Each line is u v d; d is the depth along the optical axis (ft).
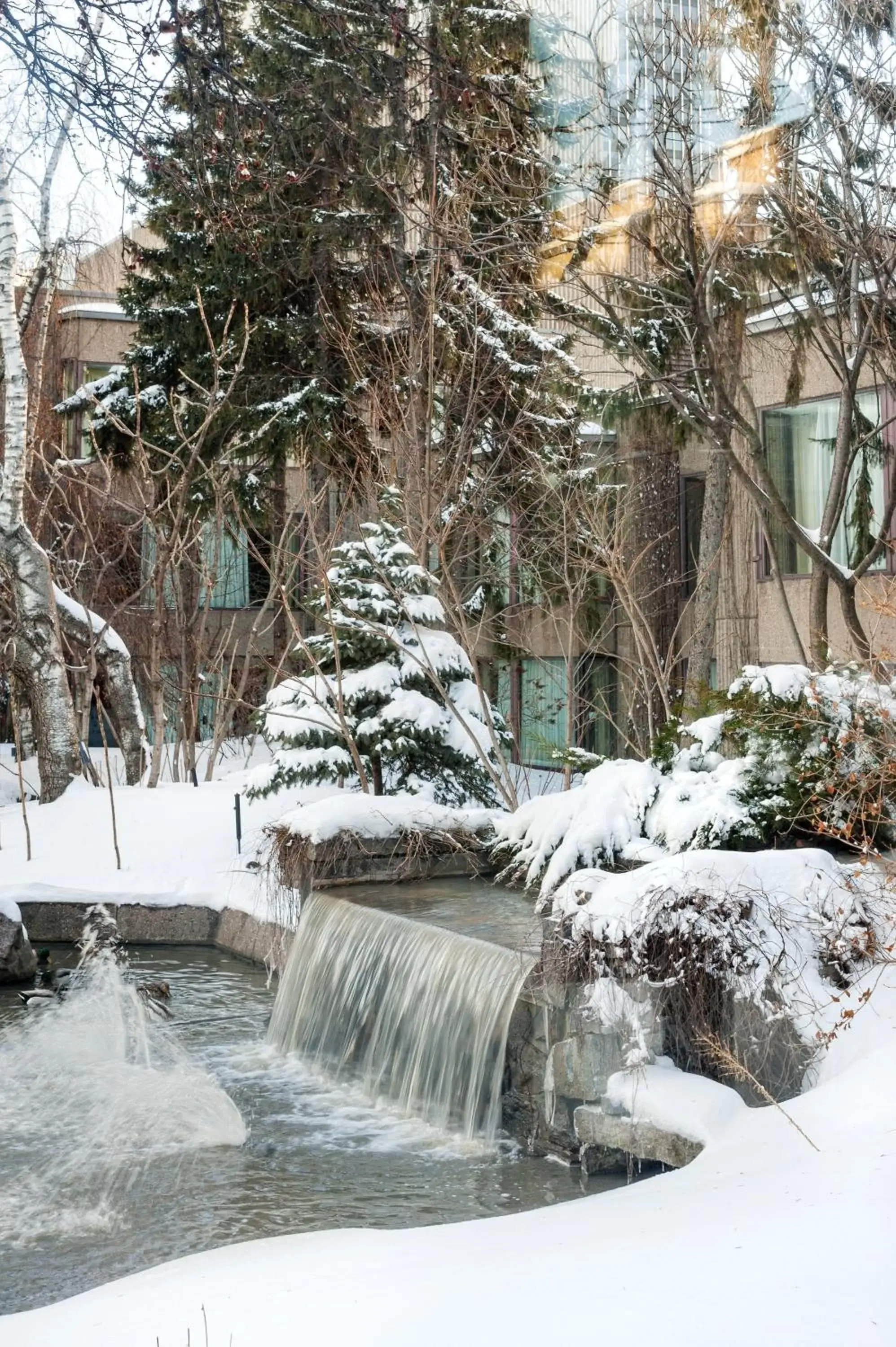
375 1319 12.96
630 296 49.16
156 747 56.24
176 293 64.95
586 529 54.19
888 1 36.68
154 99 23.99
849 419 38.24
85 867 46.01
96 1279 19.24
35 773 71.56
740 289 46.55
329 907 32.17
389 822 35.17
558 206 45.85
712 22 37.88
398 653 44.50
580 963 23.39
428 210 52.70
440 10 49.37
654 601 65.82
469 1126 25.34
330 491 69.56
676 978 22.04
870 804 25.80
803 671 28.35
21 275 74.79
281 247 57.77
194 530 66.95
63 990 36.58
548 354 58.75
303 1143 25.03
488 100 35.78
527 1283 13.47
